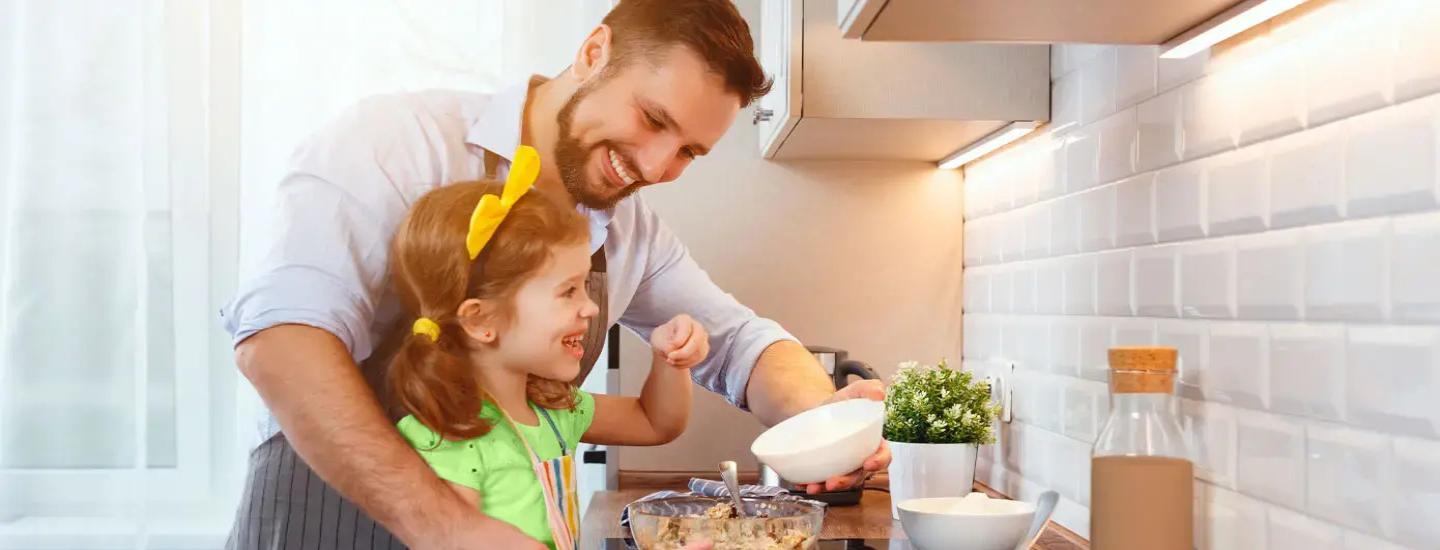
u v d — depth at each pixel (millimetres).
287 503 1432
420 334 1402
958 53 1869
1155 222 1502
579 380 1787
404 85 2600
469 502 1383
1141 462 1128
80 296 2611
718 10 1455
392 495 1247
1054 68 1867
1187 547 1129
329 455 1256
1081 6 1263
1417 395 1006
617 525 1816
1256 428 1267
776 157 2408
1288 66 1201
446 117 1545
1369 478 1073
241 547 1454
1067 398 1812
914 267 2449
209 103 2600
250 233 2600
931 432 1852
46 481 2613
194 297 2607
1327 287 1136
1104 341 1669
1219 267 1341
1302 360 1180
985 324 2293
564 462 1537
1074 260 1789
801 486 1995
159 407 2607
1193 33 1328
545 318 1461
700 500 1429
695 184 2432
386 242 1428
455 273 1415
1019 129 1946
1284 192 1209
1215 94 1350
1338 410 1120
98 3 2598
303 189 1384
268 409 1376
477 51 2609
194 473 2627
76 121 2602
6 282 2605
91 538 2615
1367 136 1074
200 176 2598
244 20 2600
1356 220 1091
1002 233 2174
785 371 1806
